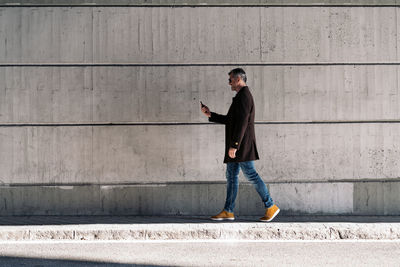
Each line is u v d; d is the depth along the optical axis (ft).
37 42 24.03
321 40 24.40
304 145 24.44
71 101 24.12
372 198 24.41
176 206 24.20
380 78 24.52
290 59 24.36
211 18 24.27
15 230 19.48
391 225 20.08
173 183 24.25
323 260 16.55
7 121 23.98
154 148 24.26
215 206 24.21
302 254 17.35
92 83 24.13
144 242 19.15
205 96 24.32
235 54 24.30
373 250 17.95
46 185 24.00
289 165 24.40
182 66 24.29
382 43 24.50
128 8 24.14
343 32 24.41
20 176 24.00
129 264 16.02
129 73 24.20
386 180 24.47
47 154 24.08
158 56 24.22
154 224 20.34
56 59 24.06
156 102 24.25
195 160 24.26
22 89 24.03
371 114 24.53
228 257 16.92
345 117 24.49
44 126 24.06
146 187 24.13
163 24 24.21
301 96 24.40
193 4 24.26
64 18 24.06
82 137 24.12
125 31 24.16
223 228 19.90
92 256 17.01
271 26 24.35
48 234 19.54
